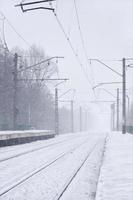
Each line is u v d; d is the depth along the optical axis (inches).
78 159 765.9
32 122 2849.4
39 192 386.3
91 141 1610.5
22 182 449.1
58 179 481.1
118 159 716.7
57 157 801.6
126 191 371.6
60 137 2162.9
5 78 2432.3
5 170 563.2
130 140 1437.0
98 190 381.1
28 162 687.1
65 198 359.6
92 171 577.3
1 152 928.9
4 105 2412.6
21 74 2790.4
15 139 1315.2
